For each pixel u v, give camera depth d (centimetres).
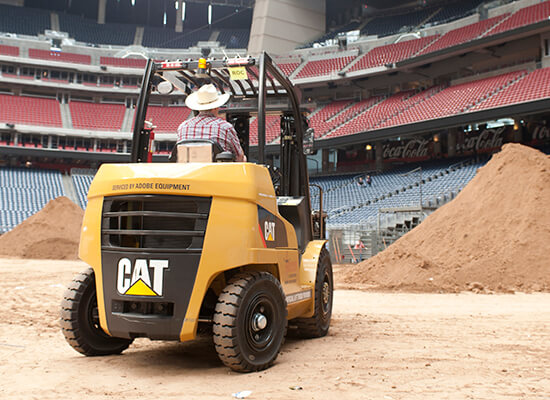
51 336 609
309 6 5325
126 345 515
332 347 544
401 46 4472
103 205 449
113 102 5353
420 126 3378
